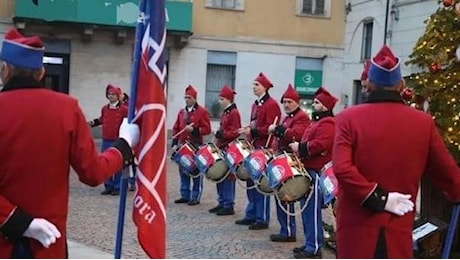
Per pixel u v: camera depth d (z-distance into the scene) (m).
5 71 3.16
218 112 23.05
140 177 3.42
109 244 6.93
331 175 5.99
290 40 23.66
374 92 3.55
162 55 3.46
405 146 3.42
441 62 6.55
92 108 21.64
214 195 10.93
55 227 3.06
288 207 7.18
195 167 9.52
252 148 8.28
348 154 3.40
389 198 3.34
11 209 3.00
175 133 10.10
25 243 3.06
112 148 3.33
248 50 23.28
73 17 20.86
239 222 8.38
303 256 6.64
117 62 21.81
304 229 6.75
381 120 3.44
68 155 3.13
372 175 3.41
